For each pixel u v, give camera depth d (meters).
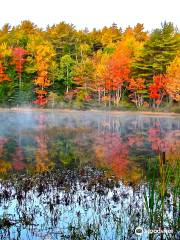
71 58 57.53
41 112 45.78
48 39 62.91
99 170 11.03
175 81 45.16
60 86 57.22
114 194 8.08
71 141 18.05
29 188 8.64
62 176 10.08
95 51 68.19
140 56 51.06
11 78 53.50
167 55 49.88
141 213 6.70
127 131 23.53
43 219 6.47
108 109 49.06
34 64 54.50
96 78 51.28
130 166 11.61
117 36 73.38
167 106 47.00
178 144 17.06
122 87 54.69
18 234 5.80
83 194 8.12
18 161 12.48
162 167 6.71
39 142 17.50
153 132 22.94
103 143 17.44
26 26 76.62
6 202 7.46
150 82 50.31
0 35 65.50
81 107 50.41
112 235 5.73
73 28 69.50
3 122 29.34
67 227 6.07
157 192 6.90
